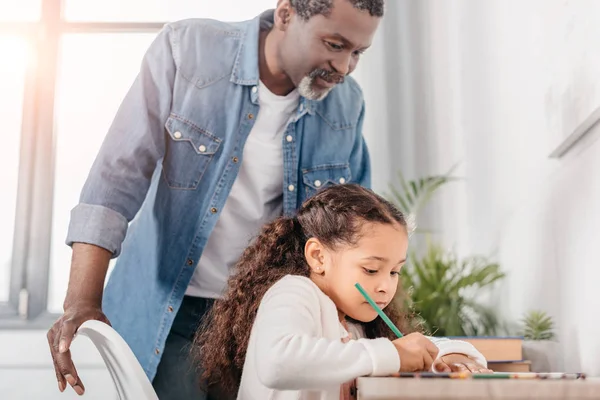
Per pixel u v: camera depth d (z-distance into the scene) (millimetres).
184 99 1554
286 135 1595
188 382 1422
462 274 2365
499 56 2172
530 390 581
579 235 1510
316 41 1488
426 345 854
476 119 2410
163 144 1543
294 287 976
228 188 1546
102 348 936
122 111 1509
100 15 2889
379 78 2961
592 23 1371
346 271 1014
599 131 1367
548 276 1749
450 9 2686
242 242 1566
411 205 2500
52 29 2850
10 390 2395
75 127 2840
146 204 1569
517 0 1990
